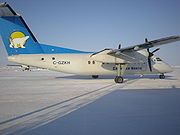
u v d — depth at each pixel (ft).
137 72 68.95
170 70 72.18
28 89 45.62
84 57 67.31
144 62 65.92
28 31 62.85
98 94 37.09
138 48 57.77
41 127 18.01
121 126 18.12
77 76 98.94
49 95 36.60
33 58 63.77
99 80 70.79
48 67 65.31
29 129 17.47
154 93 37.76
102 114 22.41
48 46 65.62
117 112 23.29
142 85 51.85
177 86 48.88
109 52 60.18
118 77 59.67
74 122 19.49
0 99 32.63
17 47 62.80
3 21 61.05
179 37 52.34
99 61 62.03
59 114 22.59
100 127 17.90
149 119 20.31
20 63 63.67
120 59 62.18
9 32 61.67
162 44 57.57
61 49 66.85
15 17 60.85
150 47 59.41
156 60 70.79
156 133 16.20
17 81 68.64
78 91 41.50
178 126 17.97
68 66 66.13
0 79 78.95
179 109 24.56
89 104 27.94
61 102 29.66
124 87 47.75
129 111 23.72
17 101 30.83
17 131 16.96
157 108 25.12
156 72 71.15
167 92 38.96
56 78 82.89
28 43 63.36
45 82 63.82
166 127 17.70
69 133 16.42
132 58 63.10
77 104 28.04
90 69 67.15
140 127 17.79
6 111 24.16
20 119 20.66
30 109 25.18
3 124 18.98
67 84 56.49
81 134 16.17
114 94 36.88
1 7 56.70
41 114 22.66
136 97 33.37
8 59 62.75
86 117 21.27
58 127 17.99
